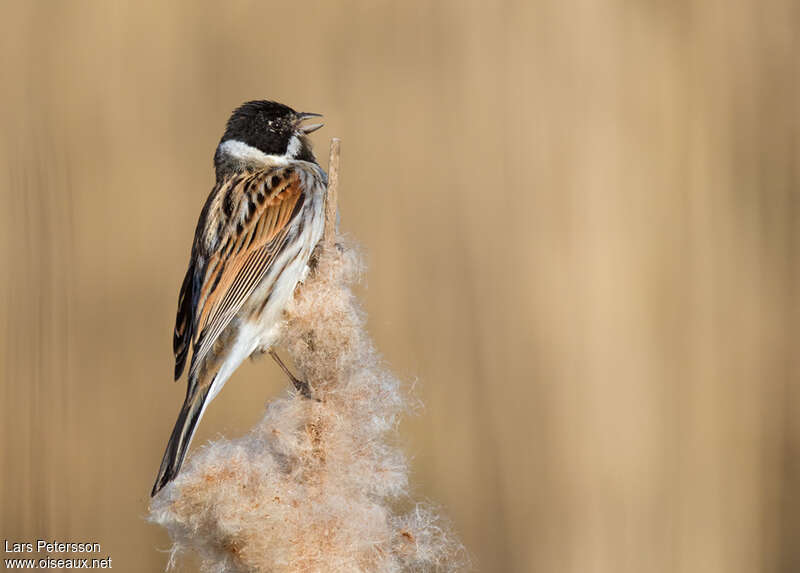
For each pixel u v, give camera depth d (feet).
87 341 34.83
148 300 35.63
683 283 37.42
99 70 36.73
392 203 37.73
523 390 36.22
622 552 35.17
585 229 37.40
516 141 38.22
